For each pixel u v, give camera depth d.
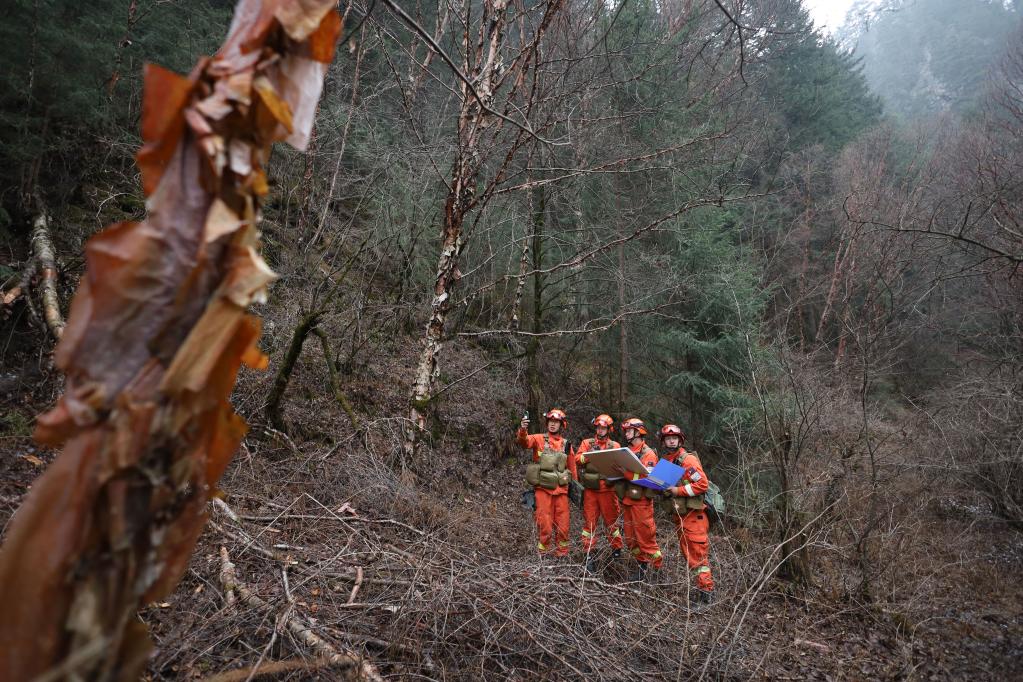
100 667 0.72
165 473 0.77
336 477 5.68
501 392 10.27
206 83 0.85
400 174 9.03
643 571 5.79
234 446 0.88
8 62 5.96
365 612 3.40
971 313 12.45
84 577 0.71
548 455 6.19
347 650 3.03
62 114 6.66
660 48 9.61
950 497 9.09
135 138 7.50
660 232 10.88
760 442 8.41
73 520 0.71
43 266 5.84
